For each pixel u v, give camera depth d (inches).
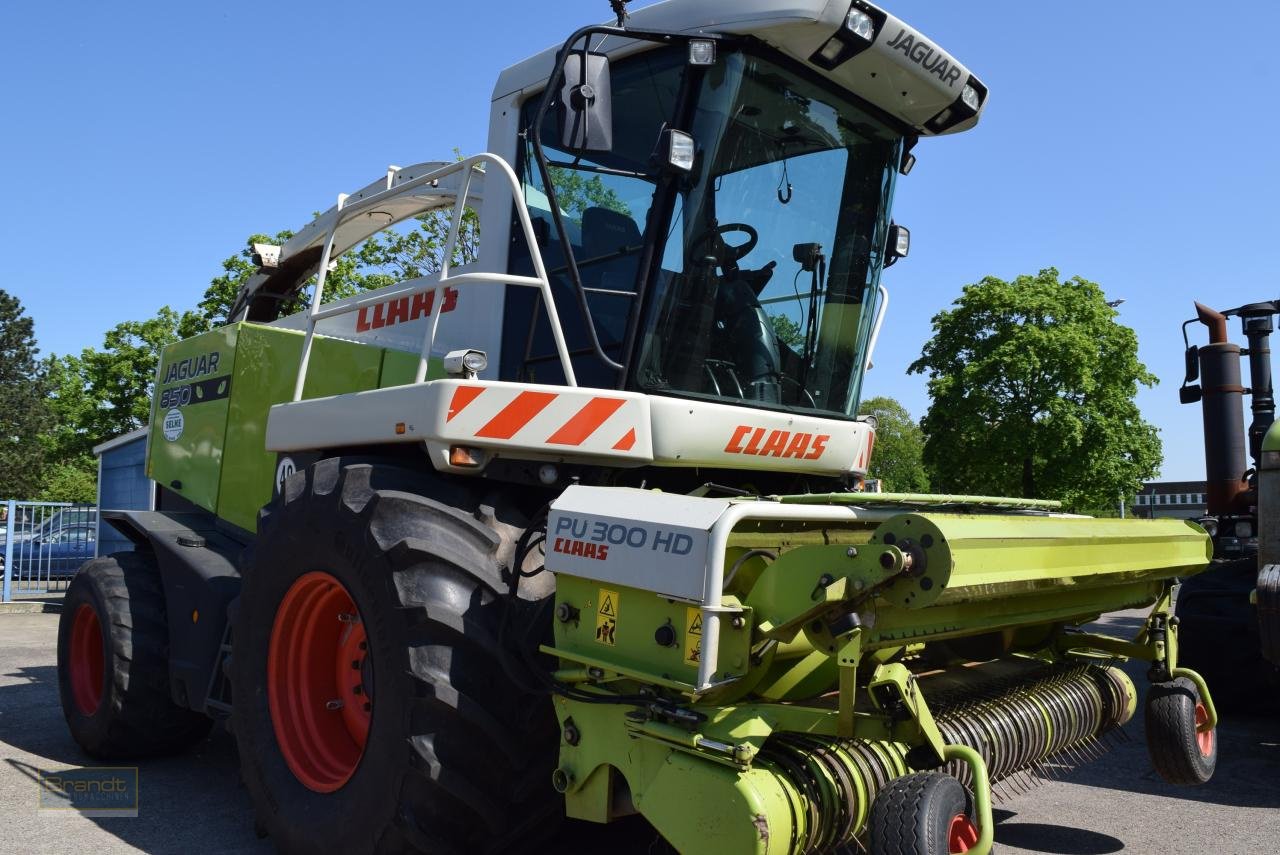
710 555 100.6
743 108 145.1
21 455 2320.4
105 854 145.6
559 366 149.9
